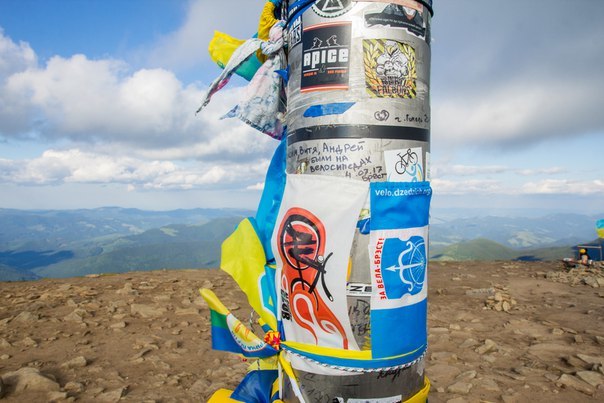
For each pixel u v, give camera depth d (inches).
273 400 114.5
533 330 251.9
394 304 97.5
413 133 100.6
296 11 104.5
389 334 97.2
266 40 130.6
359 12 96.3
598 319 277.0
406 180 99.3
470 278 429.1
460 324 267.4
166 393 168.1
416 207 100.4
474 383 175.6
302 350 102.1
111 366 196.4
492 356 208.7
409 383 102.2
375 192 95.3
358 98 96.7
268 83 125.2
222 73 133.3
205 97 138.3
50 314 282.8
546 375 182.7
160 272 477.7
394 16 97.7
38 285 386.6
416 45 101.1
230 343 123.0
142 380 180.9
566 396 163.5
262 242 125.4
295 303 102.7
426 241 105.0
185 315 287.1
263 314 119.7
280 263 108.7
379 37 96.7
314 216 98.1
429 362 204.5
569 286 390.6
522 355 211.8
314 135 100.1
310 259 98.8
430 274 455.2
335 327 97.8
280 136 130.6
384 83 97.1
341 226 95.7
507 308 301.4
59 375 183.9
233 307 306.5
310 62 100.4
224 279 420.5
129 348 221.0
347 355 97.3
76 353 211.6
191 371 193.5
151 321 271.6
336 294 96.3
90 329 251.4
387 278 96.5
